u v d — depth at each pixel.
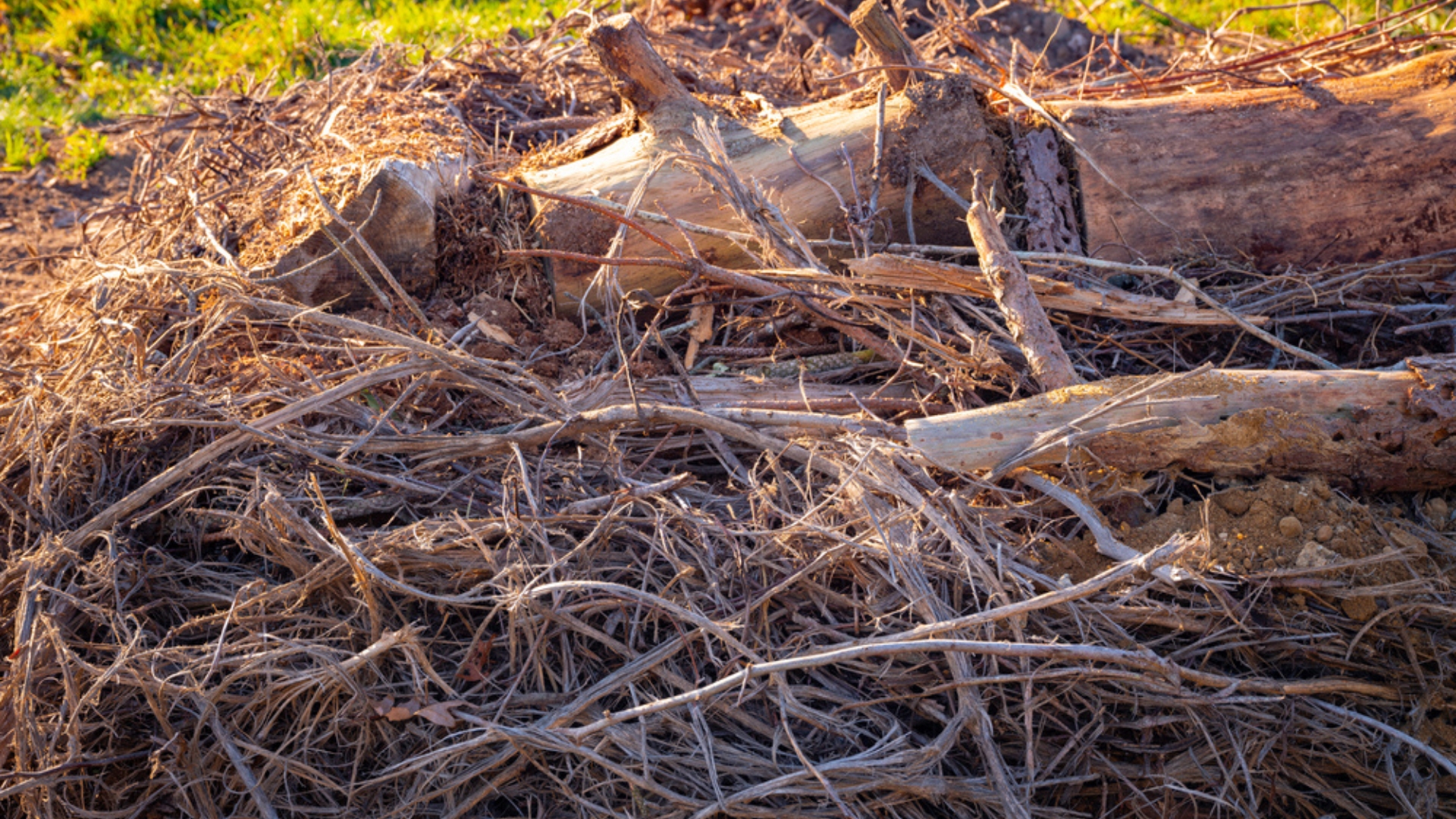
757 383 2.74
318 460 2.39
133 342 2.67
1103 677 2.11
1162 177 2.96
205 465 2.45
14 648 2.16
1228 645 2.12
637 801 1.98
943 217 2.99
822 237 2.97
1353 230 2.95
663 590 2.16
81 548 2.31
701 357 2.93
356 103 3.82
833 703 2.15
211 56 6.68
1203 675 2.01
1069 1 6.81
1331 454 2.24
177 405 2.52
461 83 4.11
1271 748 2.14
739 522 2.33
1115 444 2.27
